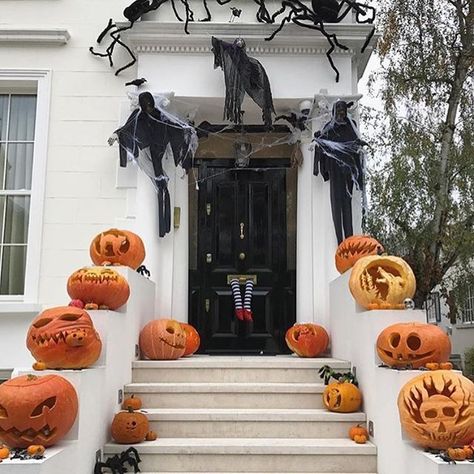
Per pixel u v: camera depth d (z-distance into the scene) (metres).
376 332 4.14
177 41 6.16
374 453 4.00
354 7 6.29
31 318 5.79
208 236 6.71
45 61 6.34
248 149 6.73
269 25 6.12
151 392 4.69
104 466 3.80
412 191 7.36
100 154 6.15
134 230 5.95
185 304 6.20
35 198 6.04
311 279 6.07
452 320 8.75
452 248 7.53
